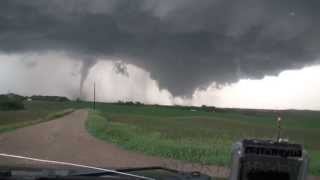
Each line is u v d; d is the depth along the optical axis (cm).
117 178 558
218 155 3581
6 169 612
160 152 3784
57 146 4453
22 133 6369
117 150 4156
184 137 5981
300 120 17762
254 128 11075
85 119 11762
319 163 2906
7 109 19850
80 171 597
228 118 17212
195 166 3138
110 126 7919
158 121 12825
